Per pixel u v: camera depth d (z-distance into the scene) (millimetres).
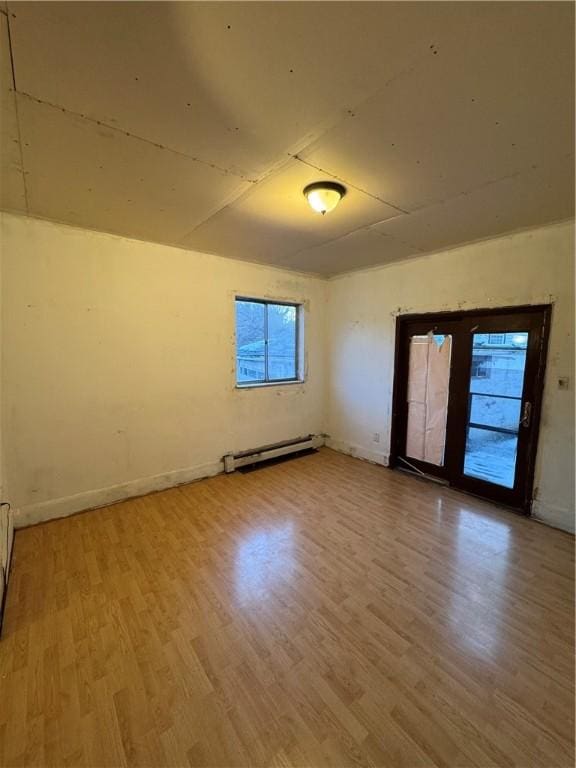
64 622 1691
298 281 4234
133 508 2900
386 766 1108
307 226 2633
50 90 1250
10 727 1221
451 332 3311
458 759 1125
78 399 2770
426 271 3420
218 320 3545
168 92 1267
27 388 2537
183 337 3314
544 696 1328
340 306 4391
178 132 1501
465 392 3213
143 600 1842
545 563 2166
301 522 2674
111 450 2961
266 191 2051
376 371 3990
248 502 3020
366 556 2234
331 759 1128
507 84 1223
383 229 2678
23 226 2457
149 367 3127
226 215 2416
